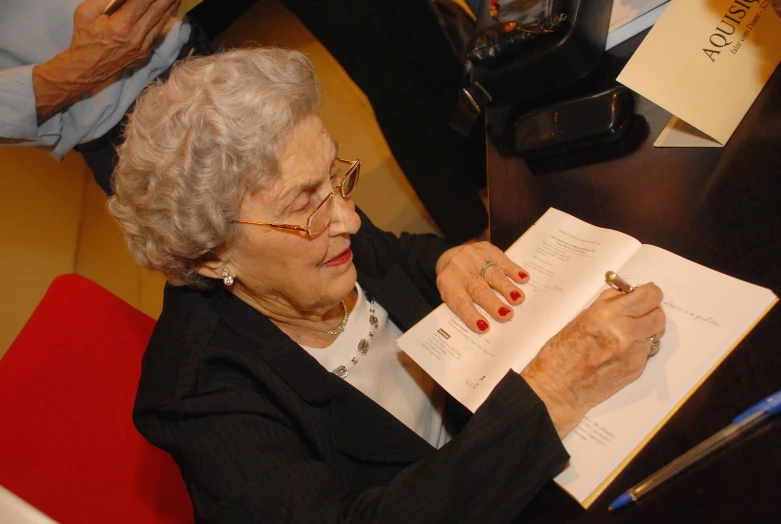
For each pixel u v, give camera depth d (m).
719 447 0.70
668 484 0.70
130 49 1.25
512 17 1.13
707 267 0.85
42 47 1.34
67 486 1.00
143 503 1.05
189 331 0.96
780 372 0.72
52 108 1.30
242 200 0.84
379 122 2.05
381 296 1.19
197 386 0.89
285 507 0.80
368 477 1.04
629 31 1.16
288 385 0.98
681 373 0.76
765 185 0.89
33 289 2.23
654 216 0.96
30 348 1.08
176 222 0.84
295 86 0.84
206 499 0.84
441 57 1.81
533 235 1.06
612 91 1.07
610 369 0.77
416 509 0.78
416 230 2.29
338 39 1.90
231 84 0.82
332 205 0.93
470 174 2.03
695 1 1.01
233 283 0.99
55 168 2.68
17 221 2.31
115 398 1.10
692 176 0.97
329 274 0.96
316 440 0.98
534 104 1.23
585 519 0.73
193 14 2.60
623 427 0.76
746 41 0.98
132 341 1.17
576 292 0.91
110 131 1.42
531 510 0.78
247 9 2.84
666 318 0.81
